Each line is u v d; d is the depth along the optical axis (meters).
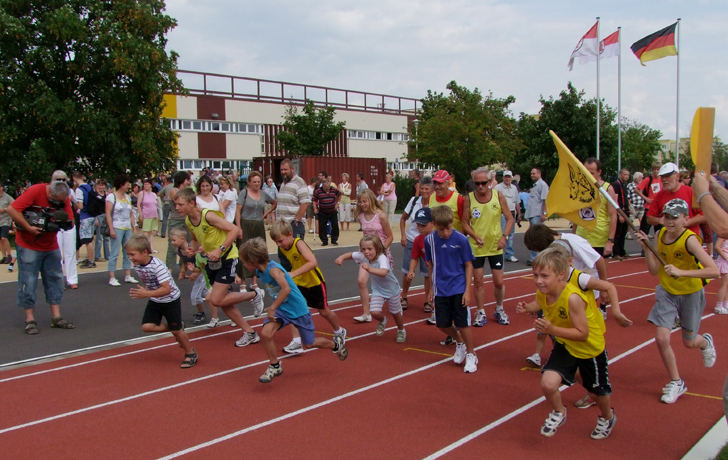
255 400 5.30
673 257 5.15
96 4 22.77
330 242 17.95
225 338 7.53
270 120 42.28
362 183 22.27
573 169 6.21
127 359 6.65
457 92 36.81
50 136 22.38
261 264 5.54
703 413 4.81
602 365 4.21
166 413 5.02
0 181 21.53
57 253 7.92
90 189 12.96
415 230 8.80
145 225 14.72
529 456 4.10
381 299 7.12
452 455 4.14
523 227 22.69
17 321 8.40
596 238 7.64
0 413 5.08
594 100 34.91
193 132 38.97
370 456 4.15
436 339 7.31
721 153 36.50
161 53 23.80
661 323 5.17
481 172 7.39
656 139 50.75
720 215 3.81
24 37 21.38
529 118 37.22
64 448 4.37
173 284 6.11
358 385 5.65
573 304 4.05
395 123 50.09
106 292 10.38
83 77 23.22
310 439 4.45
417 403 5.15
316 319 8.49
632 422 4.66
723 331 7.39
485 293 10.27
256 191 9.77
